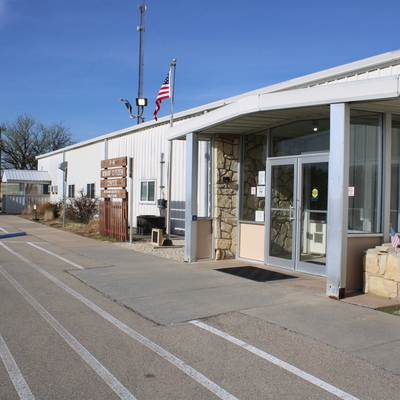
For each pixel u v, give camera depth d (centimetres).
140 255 1143
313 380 400
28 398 360
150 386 385
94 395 367
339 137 679
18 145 4928
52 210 2436
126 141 2058
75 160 2795
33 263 1002
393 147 809
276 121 901
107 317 587
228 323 564
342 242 679
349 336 517
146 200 1862
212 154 1061
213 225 1056
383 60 877
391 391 381
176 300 676
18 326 543
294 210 896
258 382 395
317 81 1020
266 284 784
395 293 674
